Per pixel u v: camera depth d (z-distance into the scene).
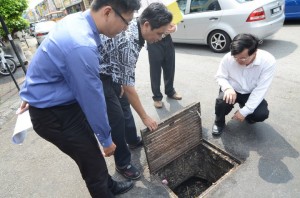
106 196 1.87
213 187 2.23
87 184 1.77
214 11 5.45
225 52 5.56
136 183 2.38
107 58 1.89
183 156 2.66
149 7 1.78
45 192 2.47
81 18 1.34
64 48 1.24
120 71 1.98
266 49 5.20
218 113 2.72
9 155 3.13
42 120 1.46
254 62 2.31
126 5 1.27
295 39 5.54
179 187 2.90
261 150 2.53
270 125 2.85
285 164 2.33
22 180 2.68
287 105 3.18
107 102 2.01
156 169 2.46
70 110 1.48
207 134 2.87
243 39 2.11
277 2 5.15
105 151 1.63
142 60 6.09
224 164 2.57
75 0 27.39
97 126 1.43
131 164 2.44
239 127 2.89
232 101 2.47
